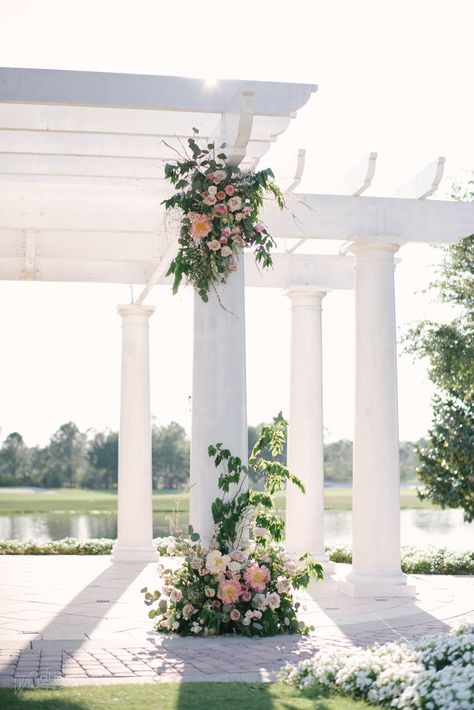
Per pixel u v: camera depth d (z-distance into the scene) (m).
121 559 17.64
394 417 13.01
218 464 10.05
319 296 16.20
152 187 13.05
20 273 16.81
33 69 9.17
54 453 61.28
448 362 19.02
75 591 13.31
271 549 10.27
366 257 13.23
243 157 9.87
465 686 6.04
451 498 20.00
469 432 19.62
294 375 16.05
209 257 10.12
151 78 9.38
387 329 13.12
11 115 10.02
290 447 15.91
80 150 10.94
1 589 13.54
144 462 18.22
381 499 12.80
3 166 11.73
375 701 6.38
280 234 12.90
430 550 18.22
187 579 9.87
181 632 9.66
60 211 13.51
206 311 10.26
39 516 47.56
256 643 9.15
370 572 12.68
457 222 13.38
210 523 10.05
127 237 15.52
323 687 6.98
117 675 7.59
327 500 59.69
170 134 10.28
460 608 11.57
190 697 6.67
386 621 10.58
